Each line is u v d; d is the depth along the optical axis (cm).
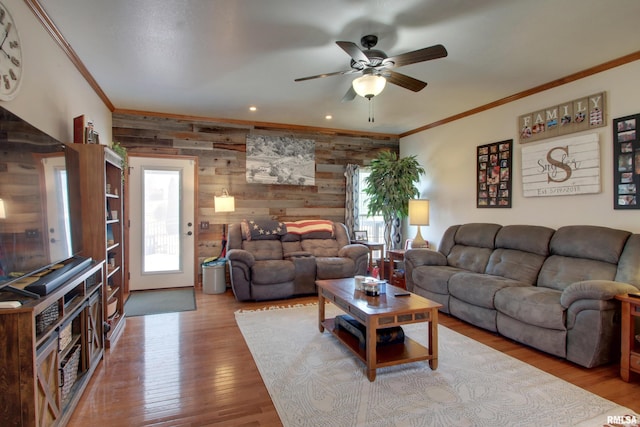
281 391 227
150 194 489
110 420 196
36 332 169
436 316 258
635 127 302
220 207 486
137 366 262
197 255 510
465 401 215
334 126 564
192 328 343
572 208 354
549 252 349
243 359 274
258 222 503
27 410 147
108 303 308
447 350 293
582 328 256
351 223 586
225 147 521
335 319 319
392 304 262
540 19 246
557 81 361
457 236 453
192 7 228
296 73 339
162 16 238
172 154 495
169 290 491
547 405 211
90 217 274
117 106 450
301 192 570
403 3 225
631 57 303
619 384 236
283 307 414
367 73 272
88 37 266
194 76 346
